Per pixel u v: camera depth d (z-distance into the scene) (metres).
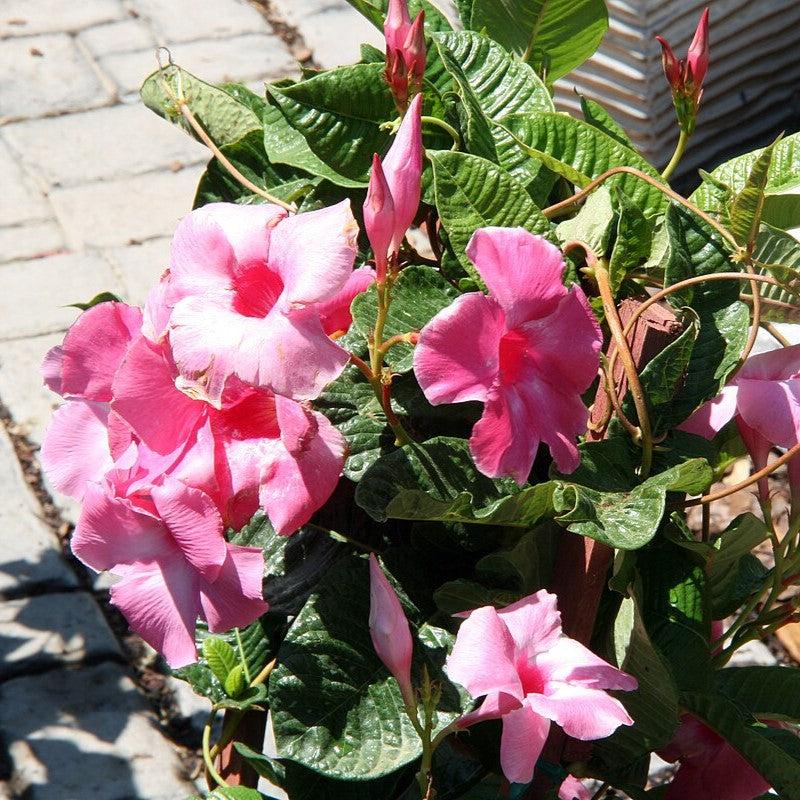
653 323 1.36
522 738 1.31
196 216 1.31
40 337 3.38
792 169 1.53
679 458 1.37
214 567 1.28
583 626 1.37
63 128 4.13
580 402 1.31
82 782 2.38
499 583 1.38
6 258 3.62
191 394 1.26
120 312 1.34
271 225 1.30
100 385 1.35
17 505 2.97
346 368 1.39
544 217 1.38
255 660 1.46
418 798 1.43
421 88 1.42
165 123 4.19
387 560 1.38
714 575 1.46
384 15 1.56
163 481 1.29
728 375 1.38
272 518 1.29
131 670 2.63
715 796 1.49
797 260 1.49
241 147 1.53
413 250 1.49
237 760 1.46
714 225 1.39
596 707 1.30
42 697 2.55
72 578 2.82
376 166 1.28
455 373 1.28
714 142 3.76
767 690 1.46
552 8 1.59
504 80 1.53
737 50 3.61
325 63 4.46
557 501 1.30
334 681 1.33
